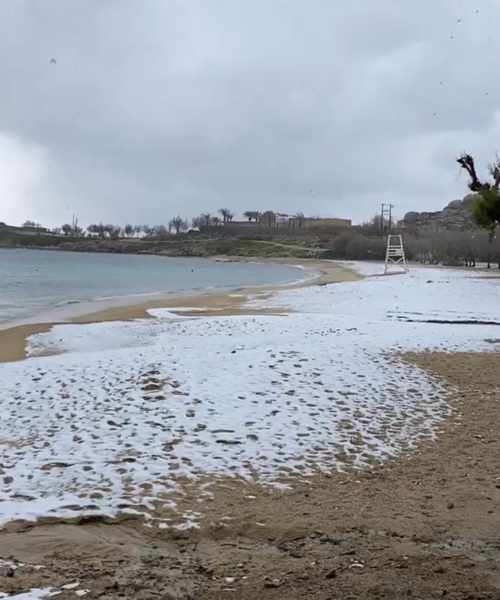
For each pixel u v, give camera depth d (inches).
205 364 494.3
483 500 265.6
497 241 3115.2
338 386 444.8
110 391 424.2
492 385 467.8
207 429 351.6
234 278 2748.5
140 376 459.2
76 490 266.7
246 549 213.6
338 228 7185.0
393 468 305.3
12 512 241.9
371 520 241.8
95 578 182.1
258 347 583.5
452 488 279.6
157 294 1704.0
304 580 182.7
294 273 3277.6
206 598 168.4
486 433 360.8
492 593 172.9
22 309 1253.1
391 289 1513.3
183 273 3255.4
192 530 230.4
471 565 196.4
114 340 770.2
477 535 228.1
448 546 216.2
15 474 283.9
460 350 600.4
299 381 450.6
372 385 452.8
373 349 580.1
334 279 2431.1
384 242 4751.5
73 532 227.3
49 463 297.6
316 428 360.5
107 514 242.1
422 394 438.9
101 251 7765.8
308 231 7313.0
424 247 4097.0
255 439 338.6
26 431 348.5
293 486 279.0
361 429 362.9
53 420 366.9
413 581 181.6
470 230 4097.0
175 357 525.3
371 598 169.0
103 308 1268.5
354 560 201.2
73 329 878.4
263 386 435.2
